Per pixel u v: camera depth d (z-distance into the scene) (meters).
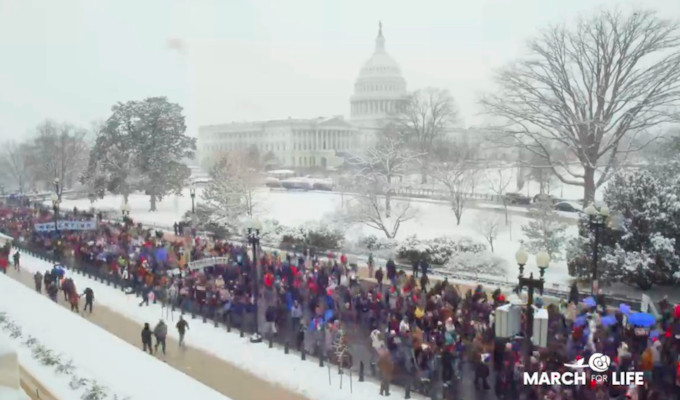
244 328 28.30
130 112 80.00
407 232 52.31
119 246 43.50
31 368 21.39
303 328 24.92
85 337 25.58
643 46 45.22
